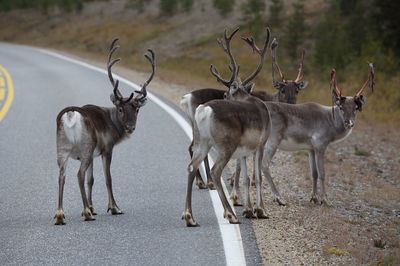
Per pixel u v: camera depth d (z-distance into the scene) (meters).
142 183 33.06
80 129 27.33
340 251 24.00
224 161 27.11
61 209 26.70
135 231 25.62
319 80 81.69
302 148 34.09
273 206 30.38
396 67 83.25
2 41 151.00
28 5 175.38
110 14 148.25
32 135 44.88
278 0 109.81
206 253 22.94
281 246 24.11
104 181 33.53
